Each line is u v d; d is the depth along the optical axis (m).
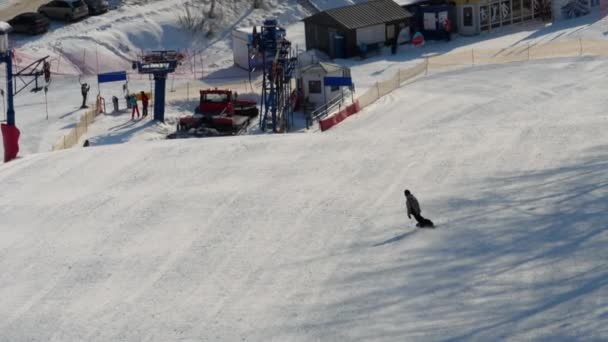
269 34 98.62
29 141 94.25
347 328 42.06
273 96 96.38
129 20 132.50
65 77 117.12
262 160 71.38
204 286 48.81
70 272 52.28
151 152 76.31
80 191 67.31
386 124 90.94
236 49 123.12
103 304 47.62
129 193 65.62
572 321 39.91
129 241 56.38
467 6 128.88
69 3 131.00
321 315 43.78
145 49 128.00
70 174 71.81
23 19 126.44
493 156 66.69
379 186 62.69
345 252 51.50
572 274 44.78
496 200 57.03
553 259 46.94
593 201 54.62
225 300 46.75
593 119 74.50
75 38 125.69
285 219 57.84
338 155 71.12
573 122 74.06
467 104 94.81
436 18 128.00
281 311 44.72
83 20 132.62
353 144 74.06
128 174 70.50
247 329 43.16
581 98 92.44
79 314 46.62
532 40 122.06
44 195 67.12
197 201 62.50
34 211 63.50
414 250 50.44
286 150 73.81
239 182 66.12
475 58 116.06
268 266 50.66
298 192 62.75
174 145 78.25
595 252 47.12
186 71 122.44
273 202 61.09
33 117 101.94
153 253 54.09
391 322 42.12
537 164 63.62
